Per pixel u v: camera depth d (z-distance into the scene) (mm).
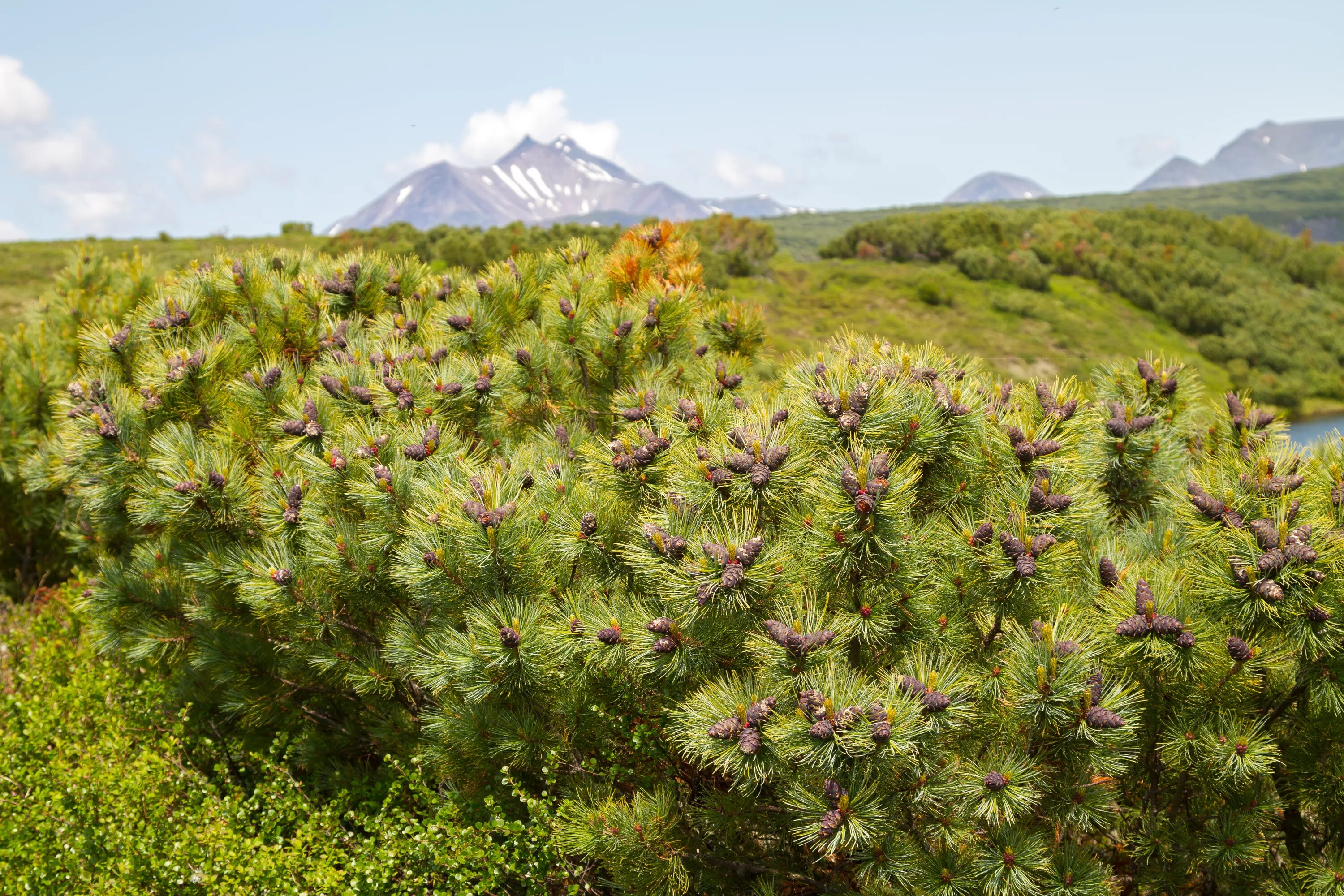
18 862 4121
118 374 5867
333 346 5828
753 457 3344
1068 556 3316
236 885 3789
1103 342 77062
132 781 4305
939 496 3709
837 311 77188
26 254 53531
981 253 92062
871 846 3037
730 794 3717
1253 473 3568
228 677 4816
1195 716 3268
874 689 2902
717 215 87438
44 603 7723
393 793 4453
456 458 4453
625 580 3957
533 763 4145
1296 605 3092
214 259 6629
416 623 4469
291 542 4566
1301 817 3680
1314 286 111188
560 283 6152
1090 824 3232
